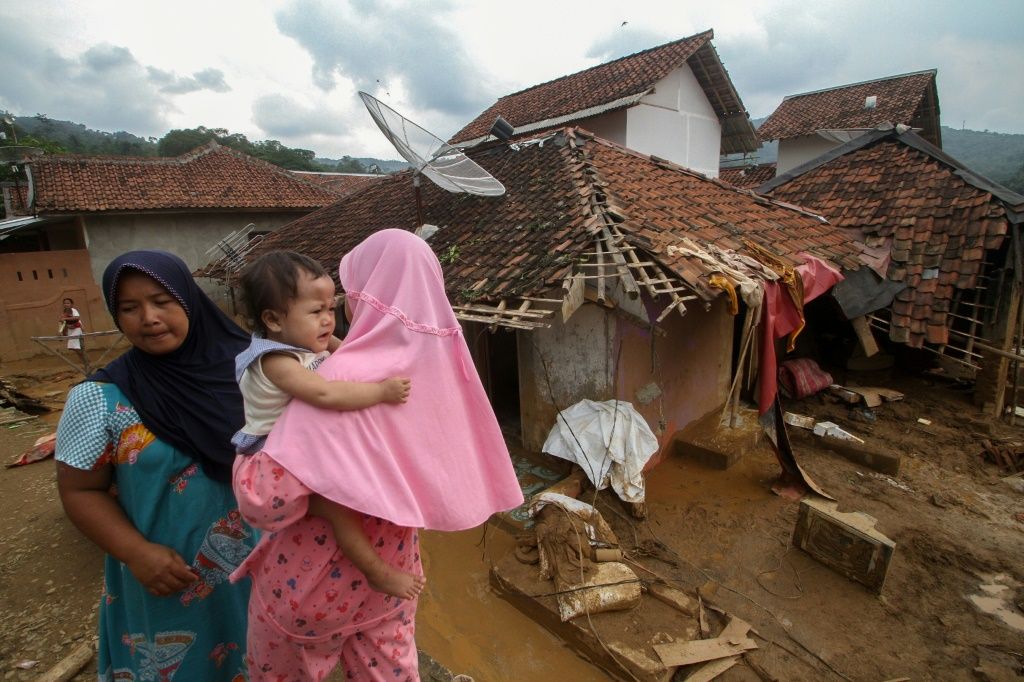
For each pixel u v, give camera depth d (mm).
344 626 1592
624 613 4402
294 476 1377
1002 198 8547
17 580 4230
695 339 7055
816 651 4043
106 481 1831
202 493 1930
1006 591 4637
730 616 4309
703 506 5898
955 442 7395
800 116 22250
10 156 16203
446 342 1637
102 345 15062
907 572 4863
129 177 16484
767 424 6023
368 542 1512
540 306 5531
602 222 6258
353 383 1436
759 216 8914
